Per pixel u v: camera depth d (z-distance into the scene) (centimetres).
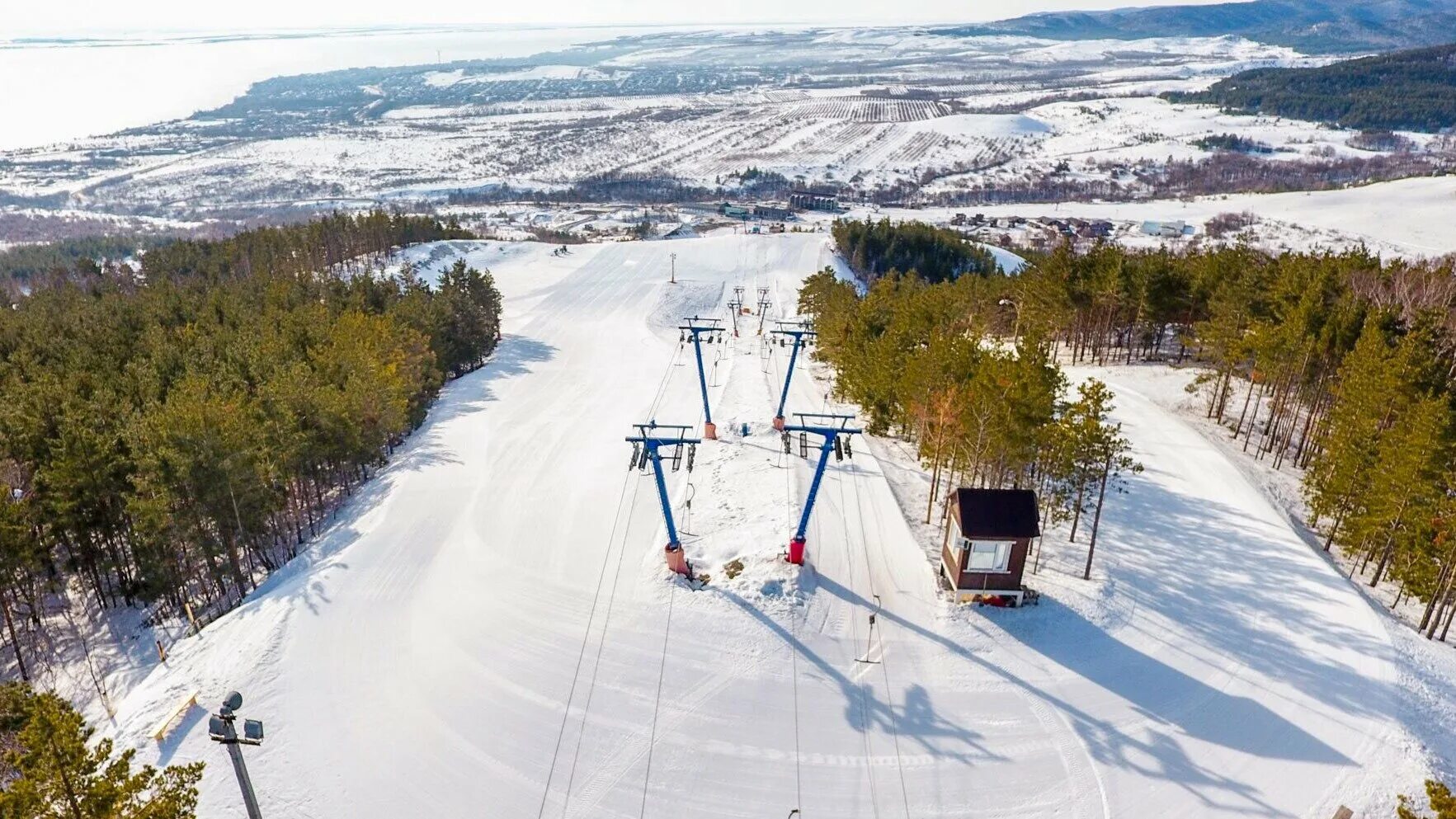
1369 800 2255
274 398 4156
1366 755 2411
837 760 2431
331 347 5331
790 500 3938
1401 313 5162
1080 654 2866
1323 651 2875
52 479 3562
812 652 2872
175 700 2597
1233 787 2319
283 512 4353
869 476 4269
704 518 3872
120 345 6047
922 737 2509
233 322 6688
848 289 7994
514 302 10575
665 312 10244
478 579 3347
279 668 2769
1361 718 2559
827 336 6981
